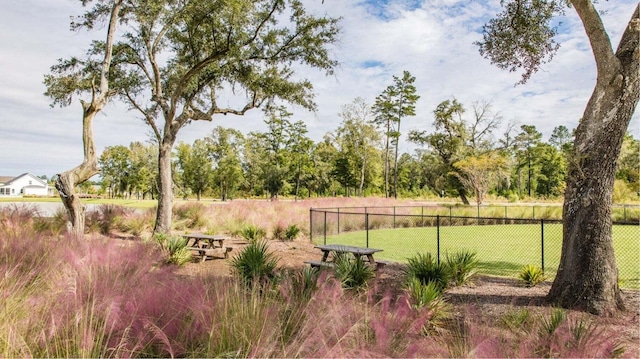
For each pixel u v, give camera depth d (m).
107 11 14.62
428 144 43.69
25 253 6.18
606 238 5.93
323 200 32.72
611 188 6.04
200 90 17.25
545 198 55.38
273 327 3.61
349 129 56.34
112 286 4.46
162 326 3.62
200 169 69.56
